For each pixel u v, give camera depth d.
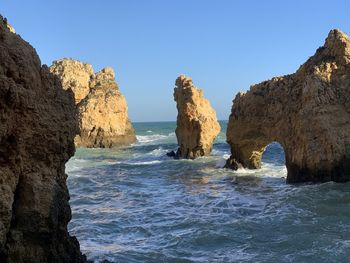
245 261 12.35
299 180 27.02
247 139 33.91
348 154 25.00
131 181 29.89
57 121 9.44
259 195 23.64
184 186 27.75
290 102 28.94
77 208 20.19
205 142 45.50
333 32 27.64
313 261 12.10
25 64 8.80
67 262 9.52
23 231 8.55
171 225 16.77
